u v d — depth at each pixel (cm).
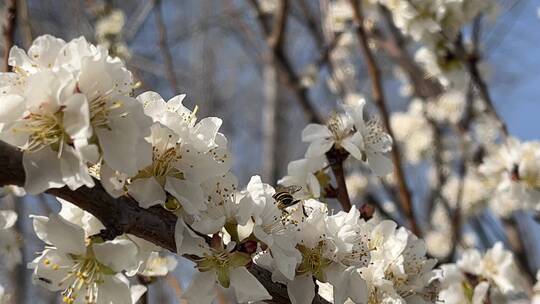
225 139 37
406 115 105
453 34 66
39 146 33
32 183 33
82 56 34
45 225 35
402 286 43
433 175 98
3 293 55
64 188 34
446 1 65
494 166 67
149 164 34
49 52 34
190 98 142
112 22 101
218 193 37
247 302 38
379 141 46
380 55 110
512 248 75
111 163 33
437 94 89
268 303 38
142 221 35
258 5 98
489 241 82
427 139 99
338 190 45
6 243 54
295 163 45
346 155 45
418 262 44
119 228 34
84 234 35
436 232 94
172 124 36
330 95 107
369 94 107
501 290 57
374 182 93
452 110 87
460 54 66
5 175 33
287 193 39
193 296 36
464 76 67
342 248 38
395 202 81
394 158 63
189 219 35
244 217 36
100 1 106
